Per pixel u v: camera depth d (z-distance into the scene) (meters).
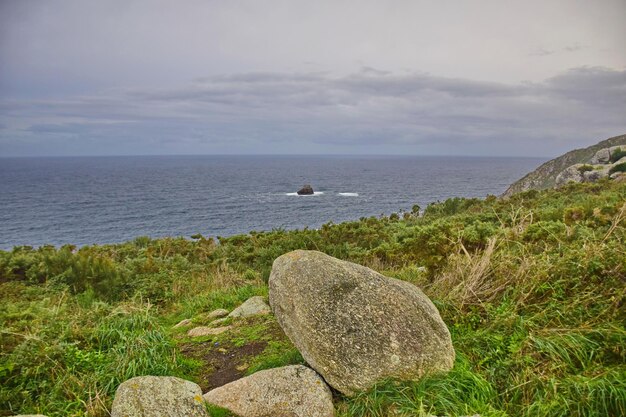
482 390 3.84
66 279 10.17
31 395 4.60
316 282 4.45
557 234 7.50
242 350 5.72
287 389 4.04
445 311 5.35
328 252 11.59
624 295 4.64
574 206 11.02
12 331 5.75
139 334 5.85
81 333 5.86
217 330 6.58
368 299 4.36
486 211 15.95
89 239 43.25
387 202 66.56
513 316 4.80
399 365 4.04
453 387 3.88
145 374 4.87
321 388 4.04
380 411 3.74
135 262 12.05
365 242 12.78
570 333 4.33
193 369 5.29
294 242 12.97
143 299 9.45
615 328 4.20
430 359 4.11
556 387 3.63
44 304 7.41
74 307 8.18
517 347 4.30
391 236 13.05
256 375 4.30
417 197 73.94
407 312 4.37
